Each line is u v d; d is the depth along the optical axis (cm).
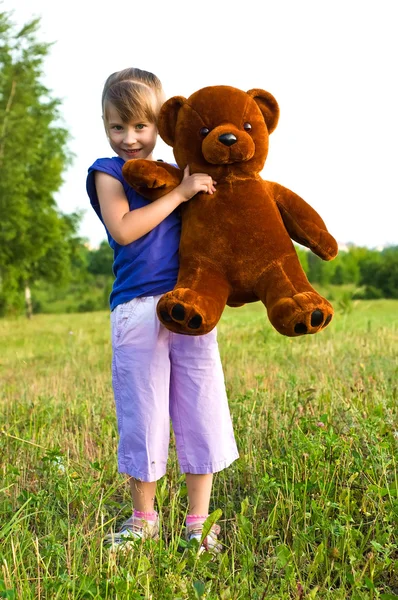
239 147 280
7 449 397
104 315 2475
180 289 266
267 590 233
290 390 491
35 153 2530
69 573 241
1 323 2244
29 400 567
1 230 2495
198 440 298
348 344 835
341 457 330
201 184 284
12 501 330
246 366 686
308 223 296
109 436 425
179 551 292
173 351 299
